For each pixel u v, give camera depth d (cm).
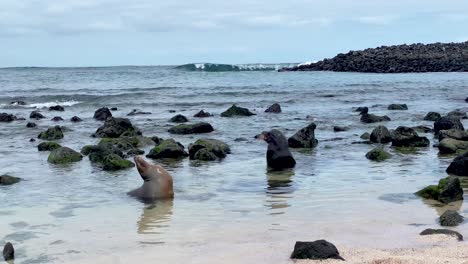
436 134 2208
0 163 1703
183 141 2159
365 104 3756
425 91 4809
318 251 835
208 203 1202
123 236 977
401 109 3334
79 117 3181
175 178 1464
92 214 1123
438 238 922
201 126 2400
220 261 841
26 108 3784
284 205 1176
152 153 1783
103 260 858
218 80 7131
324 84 6075
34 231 1011
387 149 1919
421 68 9494
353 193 1272
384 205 1163
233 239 950
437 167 1583
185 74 9400
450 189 1197
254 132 2395
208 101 4112
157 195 1251
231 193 1294
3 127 2684
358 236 952
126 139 2095
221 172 1541
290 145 1988
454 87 5219
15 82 6819
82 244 936
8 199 1249
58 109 3631
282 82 6581
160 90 5156
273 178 1455
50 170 1591
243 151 1898
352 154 1823
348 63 10506
